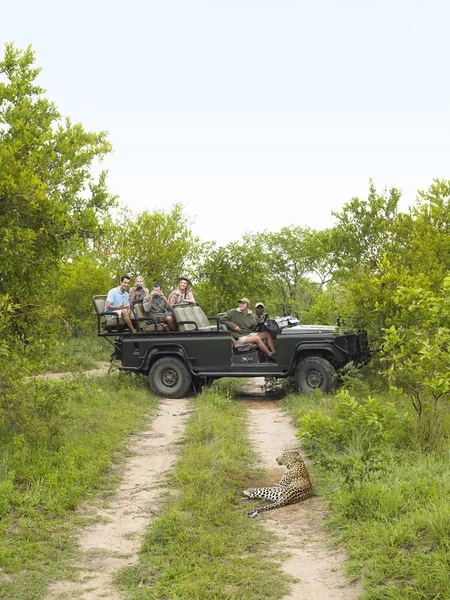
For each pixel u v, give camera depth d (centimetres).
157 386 1399
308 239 2642
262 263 2550
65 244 841
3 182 756
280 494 700
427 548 524
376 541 546
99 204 1280
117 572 537
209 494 710
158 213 2420
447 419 921
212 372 1376
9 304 779
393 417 831
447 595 448
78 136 1316
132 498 725
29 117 1287
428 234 1509
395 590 462
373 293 1289
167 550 571
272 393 1403
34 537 593
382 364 1315
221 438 956
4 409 871
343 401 857
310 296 3578
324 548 575
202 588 495
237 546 583
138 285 1495
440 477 692
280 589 499
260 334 1370
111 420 1066
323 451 786
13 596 491
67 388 891
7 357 799
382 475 701
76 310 2183
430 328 884
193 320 1463
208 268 2455
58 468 756
